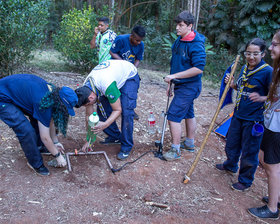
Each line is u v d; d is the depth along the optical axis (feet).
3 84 8.48
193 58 10.52
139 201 8.99
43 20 19.15
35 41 18.51
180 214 8.64
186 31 10.50
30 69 21.34
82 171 10.09
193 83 10.96
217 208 9.18
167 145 13.19
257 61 9.19
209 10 39.78
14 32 17.02
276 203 8.91
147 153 12.03
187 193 9.73
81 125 13.96
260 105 9.27
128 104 10.61
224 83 10.75
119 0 36.40
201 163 11.94
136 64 15.55
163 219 8.32
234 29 33.27
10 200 8.18
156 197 9.30
